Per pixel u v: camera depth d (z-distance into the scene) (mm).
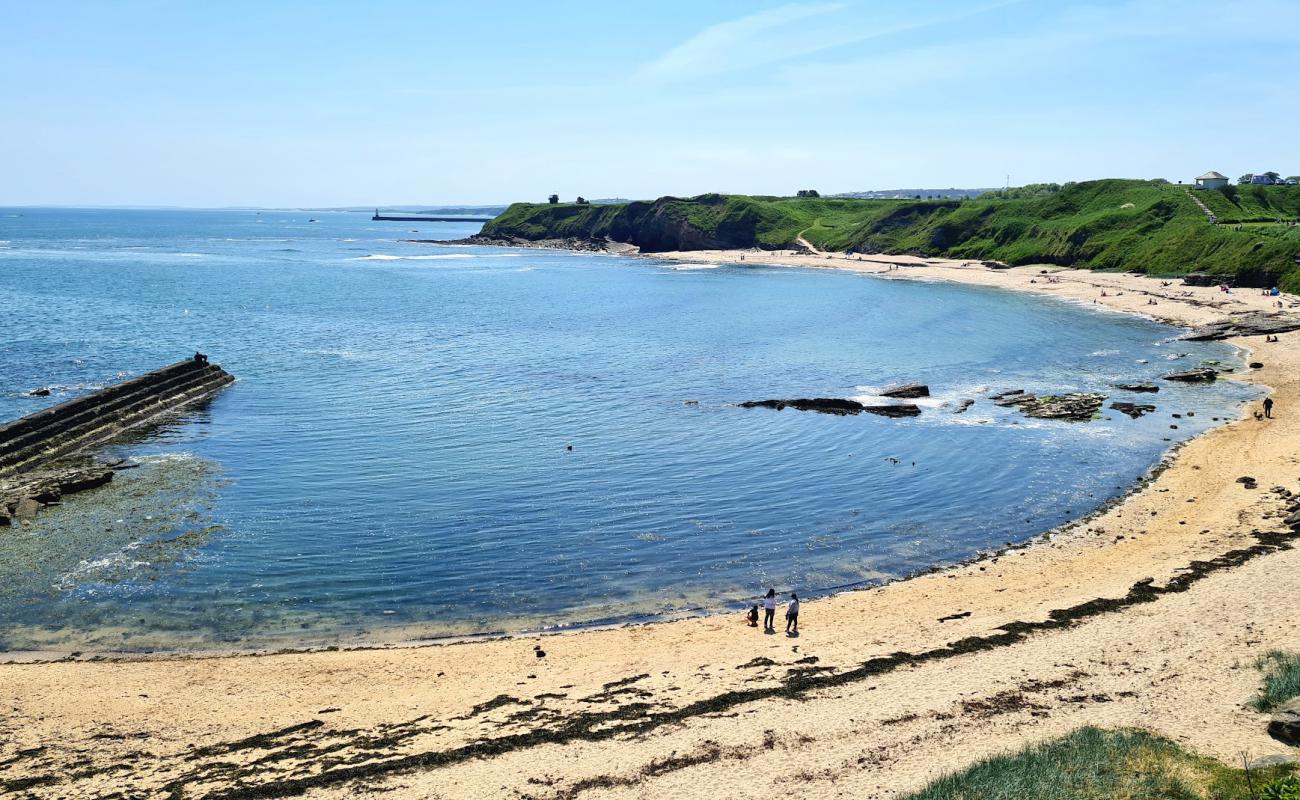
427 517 44562
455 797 22562
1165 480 49844
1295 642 28766
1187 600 33219
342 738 25953
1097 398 68125
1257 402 67000
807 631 33188
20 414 62625
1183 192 174000
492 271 187250
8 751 25219
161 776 23875
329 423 62031
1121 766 21938
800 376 79750
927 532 43594
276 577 37750
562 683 29375
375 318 114812
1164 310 114000
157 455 54406
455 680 29719
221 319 111062
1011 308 123750
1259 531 40500
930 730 25156
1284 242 124875
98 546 40500
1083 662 28938
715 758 24078
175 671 30188
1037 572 38219
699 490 49188
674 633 33344
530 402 68938
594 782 23094
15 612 34375
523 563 39594
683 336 102562
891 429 61781
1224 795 20328
